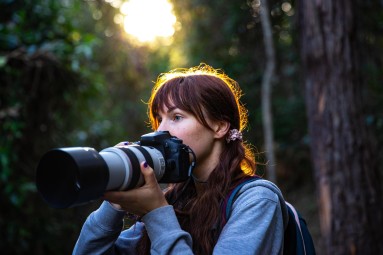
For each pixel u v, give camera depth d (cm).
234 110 125
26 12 375
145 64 717
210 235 115
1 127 346
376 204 282
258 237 105
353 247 278
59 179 95
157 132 116
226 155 122
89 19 601
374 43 433
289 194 646
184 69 143
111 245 120
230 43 599
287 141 602
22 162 374
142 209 107
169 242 103
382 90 429
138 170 104
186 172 114
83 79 385
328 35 285
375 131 395
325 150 285
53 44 350
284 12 483
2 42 341
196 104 119
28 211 383
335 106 283
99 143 468
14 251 375
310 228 582
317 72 288
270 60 370
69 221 420
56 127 391
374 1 420
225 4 598
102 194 98
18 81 346
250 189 115
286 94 591
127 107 671
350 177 281
